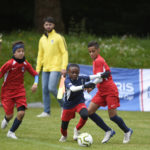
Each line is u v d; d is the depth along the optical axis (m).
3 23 81.19
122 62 48.34
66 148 18.53
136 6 86.00
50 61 31.19
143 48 54.25
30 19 81.44
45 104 32.16
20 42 21.98
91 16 85.25
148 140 23.55
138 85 38.88
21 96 21.81
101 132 25.67
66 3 83.38
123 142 22.19
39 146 18.52
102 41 55.88
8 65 21.52
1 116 31.08
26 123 27.84
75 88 20.16
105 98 22.31
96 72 21.84
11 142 19.28
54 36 31.14
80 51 49.22
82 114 20.27
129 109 38.44
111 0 85.44
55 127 26.61
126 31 84.81
